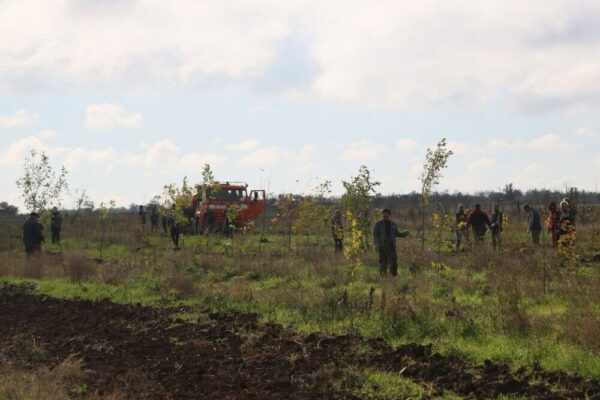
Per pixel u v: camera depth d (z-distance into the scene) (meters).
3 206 68.12
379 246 16.47
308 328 11.19
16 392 7.80
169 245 28.47
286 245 26.72
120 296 15.88
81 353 10.45
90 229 36.91
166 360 9.66
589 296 12.08
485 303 11.84
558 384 7.65
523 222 35.00
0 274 20.22
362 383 8.05
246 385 8.20
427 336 10.09
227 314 13.02
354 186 21.25
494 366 8.38
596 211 29.33
